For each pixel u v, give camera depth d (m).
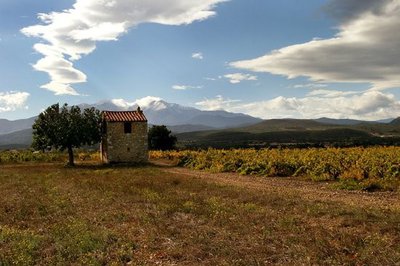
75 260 11.49
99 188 27.64
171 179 33.41
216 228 14.77
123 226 15.73
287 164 37.56
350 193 24.05
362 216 15.58
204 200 21.34
